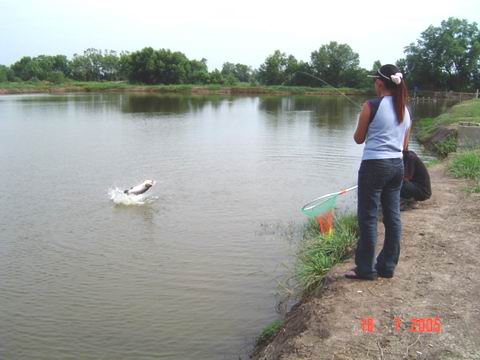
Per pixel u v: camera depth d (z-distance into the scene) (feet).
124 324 20.45
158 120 100.12
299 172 48.19
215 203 37.47
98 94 226.38
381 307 14.89
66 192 40.52
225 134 77.05
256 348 18.19
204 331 19.72
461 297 15.23
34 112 116.78
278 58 229.66
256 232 31.01
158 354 18.35
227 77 306.55
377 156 14.96
